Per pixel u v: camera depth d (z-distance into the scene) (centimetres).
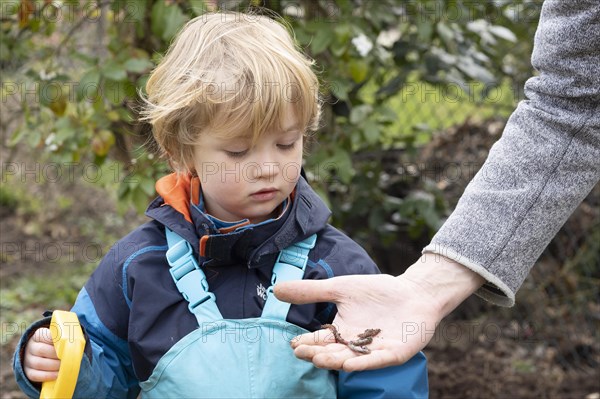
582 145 98
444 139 239
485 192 99
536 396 194
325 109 179
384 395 99
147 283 103
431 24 178
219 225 103
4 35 172
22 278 261
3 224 307
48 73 166
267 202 100
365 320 96
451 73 184
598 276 230
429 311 96
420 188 215
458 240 98
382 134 199
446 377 201
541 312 223
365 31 170
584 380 201
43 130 176
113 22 173
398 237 223
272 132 99
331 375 102
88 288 107
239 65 99
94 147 160
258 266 102
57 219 306
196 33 105
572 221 230
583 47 96
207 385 97
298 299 96
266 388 97
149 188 158
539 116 99
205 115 98
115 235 292
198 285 101
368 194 207
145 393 100
